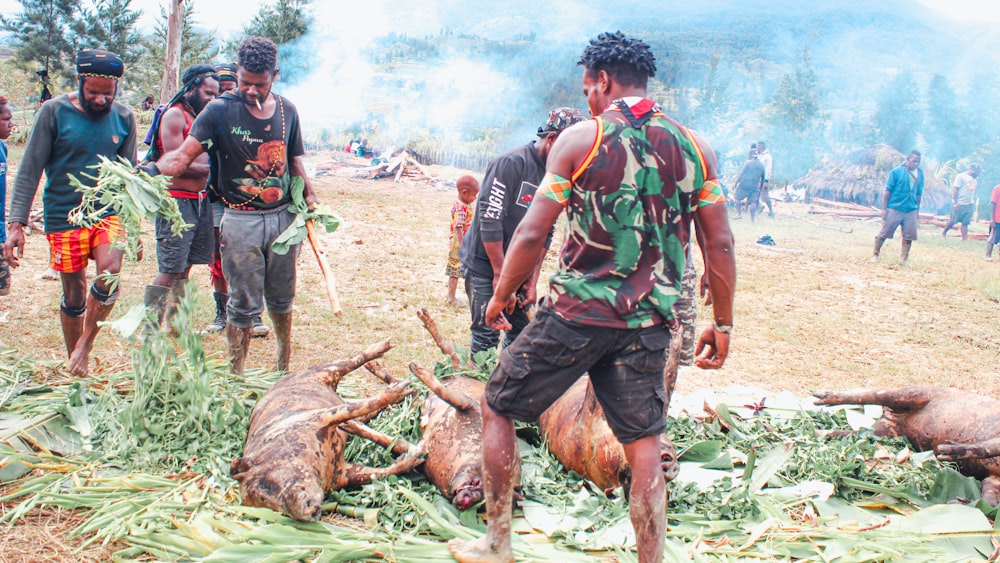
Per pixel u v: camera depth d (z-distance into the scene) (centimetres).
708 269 376
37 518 426
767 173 2514
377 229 1549
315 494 423
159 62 4369
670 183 351
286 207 640
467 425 484
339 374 548
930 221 2898
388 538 421
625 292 348
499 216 605
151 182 541
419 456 479
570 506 465
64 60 5712
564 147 349
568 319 352
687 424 583
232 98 593
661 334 360
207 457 489
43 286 920
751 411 653
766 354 938
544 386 369
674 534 443
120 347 717
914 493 510
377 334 867
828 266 1593
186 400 506
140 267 1052
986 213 3462
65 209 616
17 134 2506
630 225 347
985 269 1678
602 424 470
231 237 619
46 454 480
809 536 446
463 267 657
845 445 567
